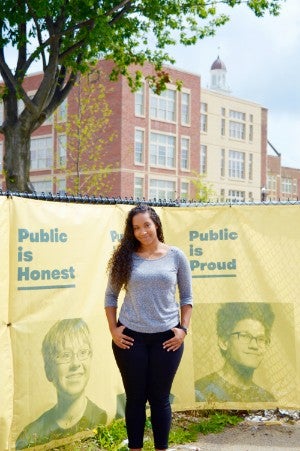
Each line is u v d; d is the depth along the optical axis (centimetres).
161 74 2159
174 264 489
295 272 659
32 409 532
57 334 552
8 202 516
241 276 665
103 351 604
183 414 675
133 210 488
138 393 480
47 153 5538
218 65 9825
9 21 1648
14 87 1692
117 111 5291
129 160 5397
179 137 6016
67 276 562
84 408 580
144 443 575
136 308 475
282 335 659
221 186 7288
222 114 7362
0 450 505
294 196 9488
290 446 583
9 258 518
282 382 659
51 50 1673
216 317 666
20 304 523
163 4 1783
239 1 1833
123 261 477
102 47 1758
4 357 510
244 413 685
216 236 669
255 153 7831
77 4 1645
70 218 570
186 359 664
